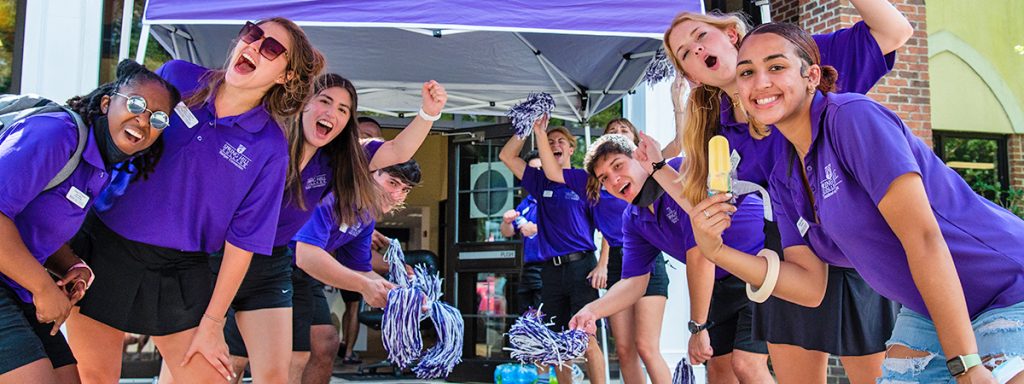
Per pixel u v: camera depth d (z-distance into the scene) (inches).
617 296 159.6
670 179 123.2
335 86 128.0
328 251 161.3
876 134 73.5
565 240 201.0
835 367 256.7
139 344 246.7
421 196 396.8
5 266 85.0
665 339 253.3
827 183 79.0
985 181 329.7
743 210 142.7
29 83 232.4
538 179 204.4
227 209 106.6
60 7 235.1
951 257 73.0
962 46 328.5
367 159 140.9
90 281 99.3
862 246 79.9
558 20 143.2
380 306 146.2
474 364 275.6
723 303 151.3
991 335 72.6
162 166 104.0
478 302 284.4
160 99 91.4
